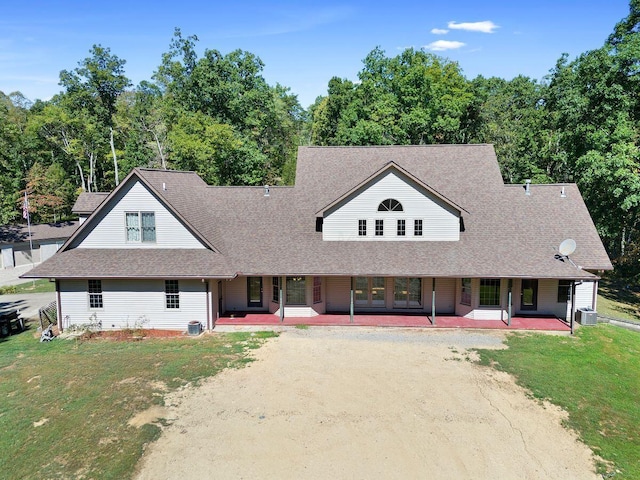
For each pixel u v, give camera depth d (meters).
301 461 11.59
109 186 57.84
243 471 11.18
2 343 20.58
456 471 11.30
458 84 45.97
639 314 28.09
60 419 13.52
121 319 22.17
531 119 45.94
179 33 47.16
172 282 21.89
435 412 14.05
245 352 18.94
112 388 15.59
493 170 27.08
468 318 23.27
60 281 22.06
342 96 60.72
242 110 46.41
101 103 54.75
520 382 16.12
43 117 49.19
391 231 23.50
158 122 51.88
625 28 33.78
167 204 22.25
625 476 11.18
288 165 51.97
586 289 23.42
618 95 31.80
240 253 23.03
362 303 24.56
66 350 19.38
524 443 12.49
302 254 22.81
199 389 15.52
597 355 18.67
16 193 51.22
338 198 23.28
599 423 13.59
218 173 44.91
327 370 17.09
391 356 18.45
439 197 22.84
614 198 32.31
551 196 25.81
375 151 28.44
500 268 21.44
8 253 41.94
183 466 11.35
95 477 10.90
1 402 14.56
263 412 13.98
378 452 11.99
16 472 11.05
